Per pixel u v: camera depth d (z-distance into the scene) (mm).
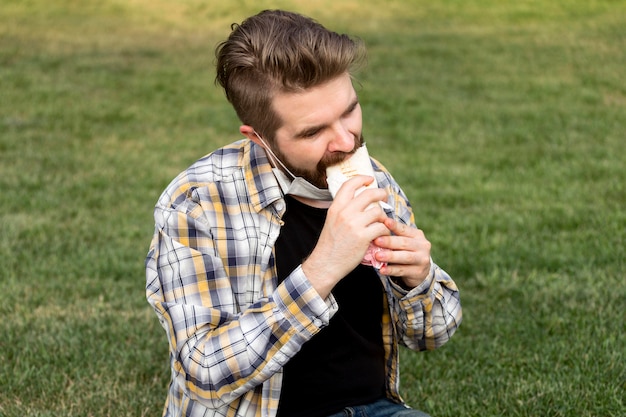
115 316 4762
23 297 5039
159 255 2262
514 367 4086
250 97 2180
